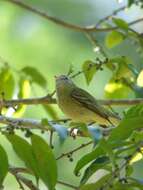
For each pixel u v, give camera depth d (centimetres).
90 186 823
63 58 1766
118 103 1214
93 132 766
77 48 1775
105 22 1379
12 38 1783
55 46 1772
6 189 1509
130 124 804
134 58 1812
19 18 1802
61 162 1608
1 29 1792
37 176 820
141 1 1268
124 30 1235
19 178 898
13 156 1559
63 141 759
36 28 1792
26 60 1752
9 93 1254
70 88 1188
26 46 1769
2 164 827
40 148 821
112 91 1271
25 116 1579
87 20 1881
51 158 818
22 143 824
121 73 1216
